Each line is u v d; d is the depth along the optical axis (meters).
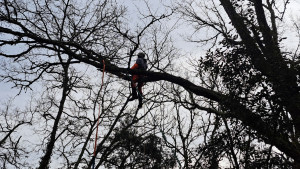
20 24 7.91
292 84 6.61
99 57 8.15
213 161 8.29
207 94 7.78
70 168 13.77
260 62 6.97
